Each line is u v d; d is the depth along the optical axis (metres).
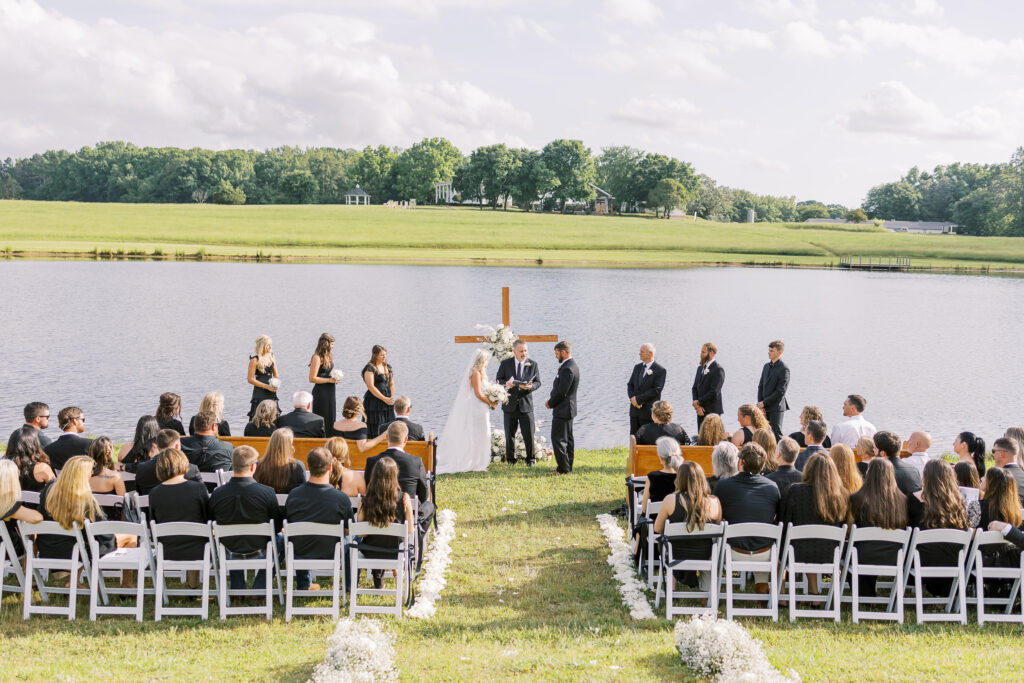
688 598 7.21
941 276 75.44
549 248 88.69
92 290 42.81
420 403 20.25
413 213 115.75
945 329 38.25
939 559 6.93
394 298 43.81
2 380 21.34
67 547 6.87
